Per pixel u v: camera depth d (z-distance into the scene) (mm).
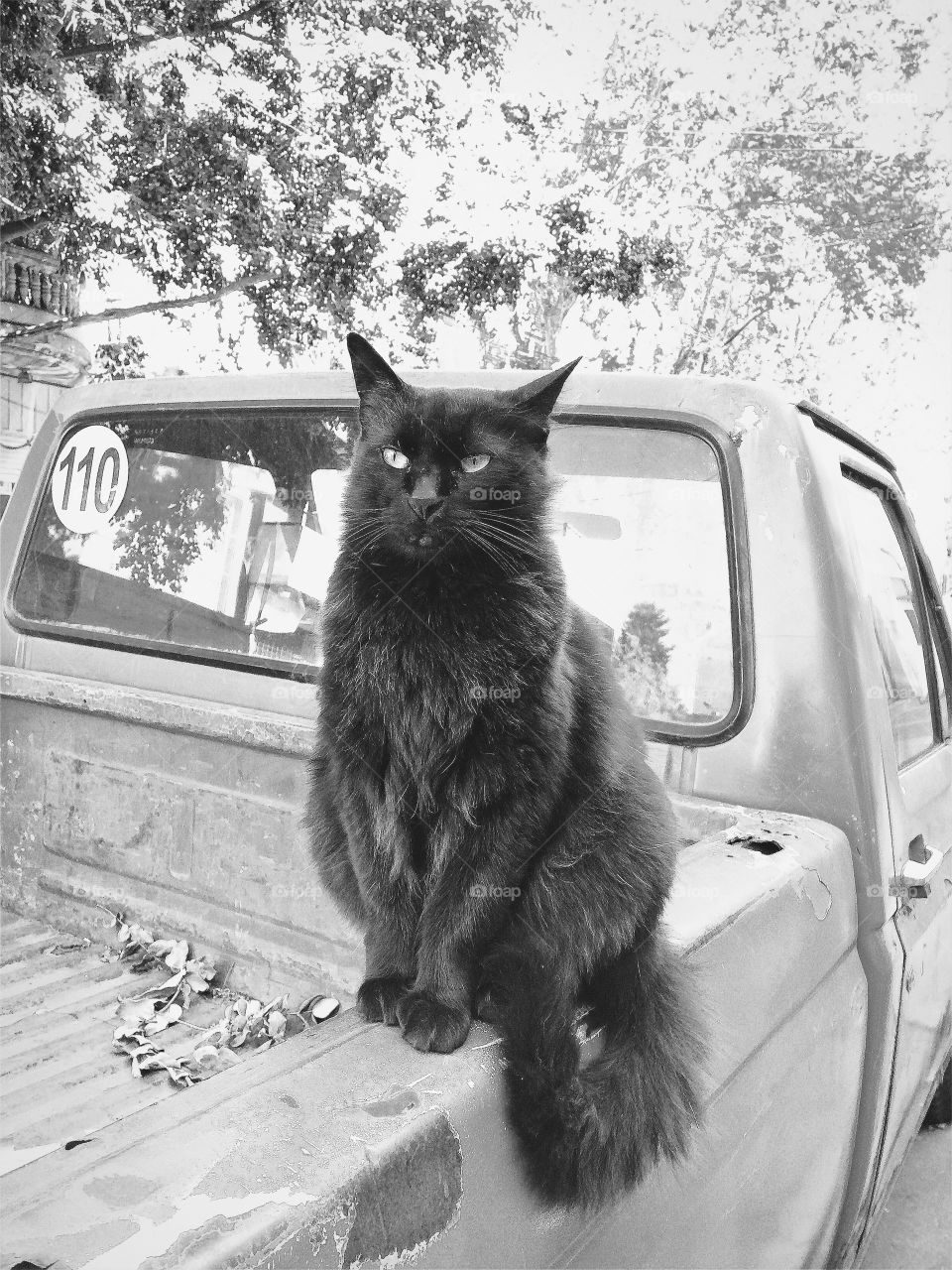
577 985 1367
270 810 2322
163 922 2535
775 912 1608
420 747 1486
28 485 3188
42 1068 1896
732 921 1492
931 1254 2793
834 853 1855
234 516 2805
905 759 2551
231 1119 866
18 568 3133
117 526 3002
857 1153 2176
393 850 1537
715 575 2096
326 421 2656
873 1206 2395
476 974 1334
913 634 2996
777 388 2215
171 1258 670
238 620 2758
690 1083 1326
